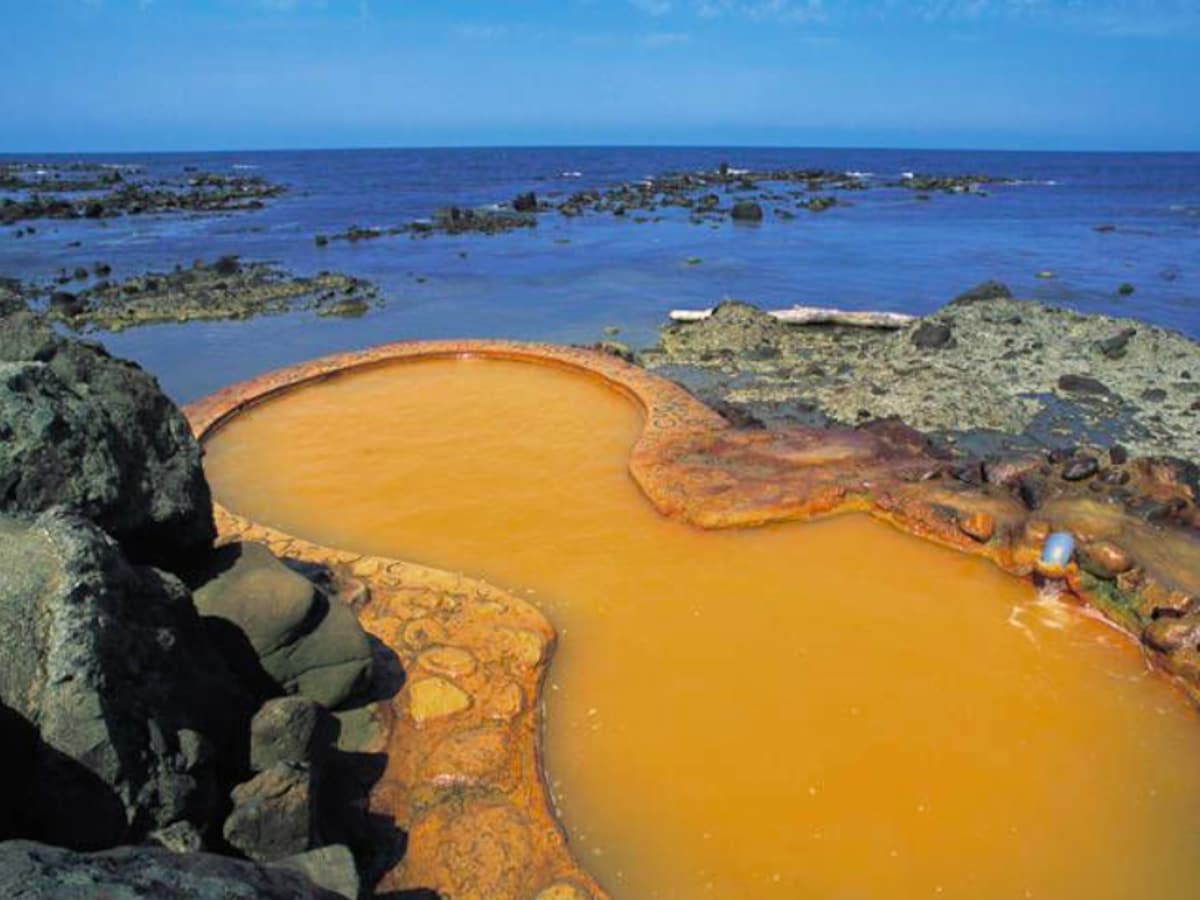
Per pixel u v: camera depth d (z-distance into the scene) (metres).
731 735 5.58
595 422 10.85
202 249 34.16
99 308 22.80
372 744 5.45
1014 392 14.32
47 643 3.67
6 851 2.57
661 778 5.28
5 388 4.70
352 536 8.09
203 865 2.86
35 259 31.50
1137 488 8.55
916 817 4.98
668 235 36.69
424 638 6.39
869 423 12.27
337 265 30.05
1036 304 17.77
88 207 46.56
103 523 4.96
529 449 10.04
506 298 24.41
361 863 4.64
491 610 6.71
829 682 6.02
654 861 4.75
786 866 4.71
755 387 15.36
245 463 9.80
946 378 15.02
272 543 7.73
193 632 4.78
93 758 3.56
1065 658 6.28
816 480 8.55
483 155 152.38
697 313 20.59
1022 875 4.65
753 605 6.89
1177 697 5.89
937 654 6.30
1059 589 7.02
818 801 5.09
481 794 5.09
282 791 4.15
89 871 2.58
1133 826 4.93
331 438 10.50
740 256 30.50
